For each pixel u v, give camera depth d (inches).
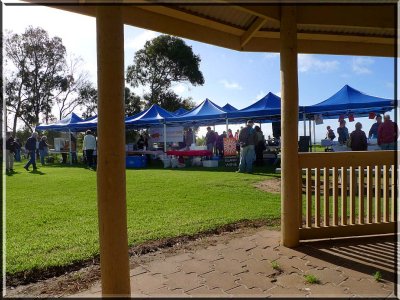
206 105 706.2
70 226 222.2
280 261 155.5
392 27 180.7
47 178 485.4
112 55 103.8
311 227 182.2
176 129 769.6
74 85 1724.9
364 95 593.6
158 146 796.0
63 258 161.8
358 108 570.6
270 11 163.5
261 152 619.8
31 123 1635.1
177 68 1742.1
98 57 104.7
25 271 148.3
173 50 1707.7
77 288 134.0
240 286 131.6
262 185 383.9
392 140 431.8
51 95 1672.0
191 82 1792.6
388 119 434.6
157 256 164.7
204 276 141.2
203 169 586.6
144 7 154.3
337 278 137.1
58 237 197.5
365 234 189.2
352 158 186.1
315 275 140.1
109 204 104.7
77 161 858.8
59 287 135.6
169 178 459.2
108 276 106.1
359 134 444.8
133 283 135.6
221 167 617.9
